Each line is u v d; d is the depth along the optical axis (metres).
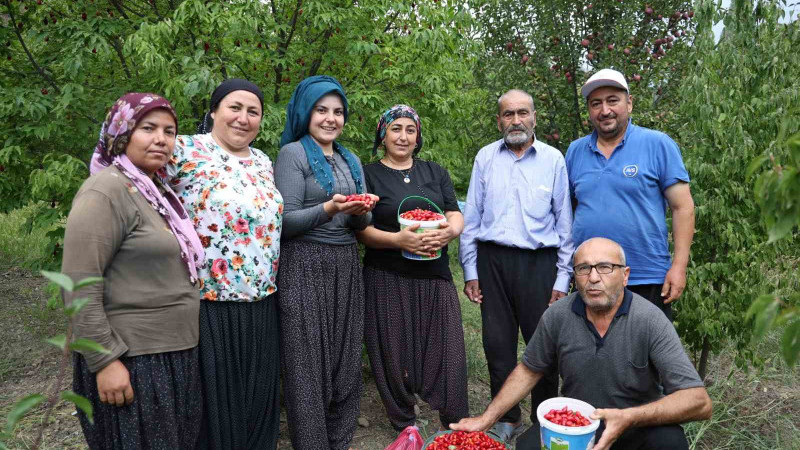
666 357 2.48
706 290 3.83
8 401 3.85
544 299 3.37
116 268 2.14
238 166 2.60
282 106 4.14
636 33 6.58
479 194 3.54
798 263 4.06
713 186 3.77
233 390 2.58
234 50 3.91
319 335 2.92
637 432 2.49
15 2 4.39
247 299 2.56
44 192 3.95
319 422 2.90
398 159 3.35
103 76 4.52
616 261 2.49
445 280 3.34
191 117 4.21
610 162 3.20
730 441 3.38
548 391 3.42
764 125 3.60
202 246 2.42
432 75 4.27
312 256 2.90
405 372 3.30
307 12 4.11
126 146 2.17
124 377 2.12
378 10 4.14
